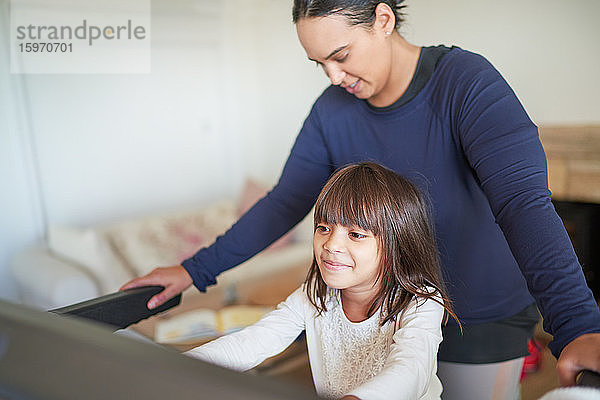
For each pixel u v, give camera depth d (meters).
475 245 1.13
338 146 1.22
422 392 0.78
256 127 3.70
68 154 2.78
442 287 1.00
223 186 3.59
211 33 3.33
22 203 2.64
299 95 3.45
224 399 0.39
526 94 2.78
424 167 1.10
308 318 1.02
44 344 0.46
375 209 0.89
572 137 2.69
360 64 1.00
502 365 1.18
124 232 2.73
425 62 1.06
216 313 2.34
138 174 3.11
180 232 2.88
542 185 0.86
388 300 0.92
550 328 0.75
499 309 1.16
